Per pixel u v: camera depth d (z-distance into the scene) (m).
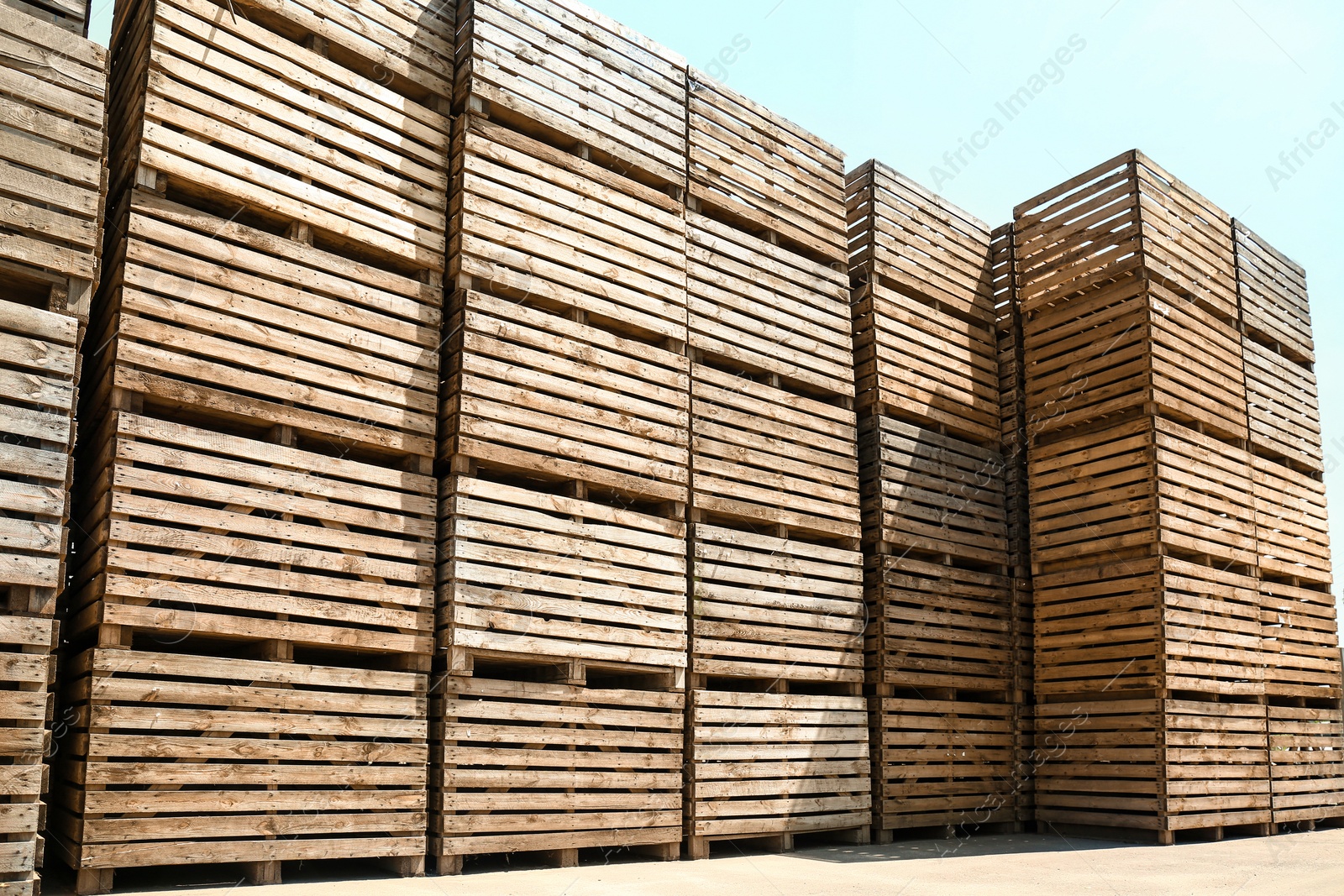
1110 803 13.85
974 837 13.88
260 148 9.45
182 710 8.18
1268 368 16.73
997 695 15.07
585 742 10.40
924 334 15.10
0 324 7.56
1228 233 16.67
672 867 10.37
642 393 11.43
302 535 8.99
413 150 10.58
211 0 9.46
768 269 13.34
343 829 8.79
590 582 10.65
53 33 8.21
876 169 15.12
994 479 15.66
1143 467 14.24
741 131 13.57
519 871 9.71
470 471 10.15
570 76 11.77
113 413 8.29
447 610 9.68
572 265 11.25
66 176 8.06
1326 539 16.94
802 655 12.45
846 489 13.49
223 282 8.98
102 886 7.76
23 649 7.44
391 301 10.02
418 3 11.05
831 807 12.34
